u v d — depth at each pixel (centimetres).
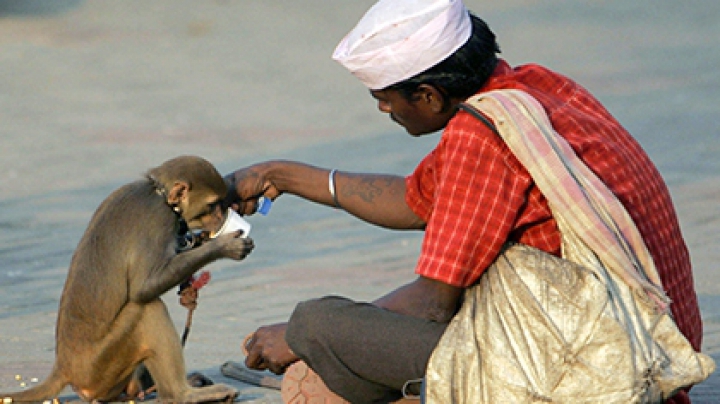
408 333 1263
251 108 4675
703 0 8100
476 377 1186
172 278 1565
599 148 1244
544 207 1220
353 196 1577
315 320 1298
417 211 1494
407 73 1276
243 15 7875
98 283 1562
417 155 3581
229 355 1814
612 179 1236
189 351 1839
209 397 1563
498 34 6788
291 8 8144
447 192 1208
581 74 5319
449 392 1191
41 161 3634
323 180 1603
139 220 1591
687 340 1198
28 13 7775
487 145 1202
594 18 7400
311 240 2716
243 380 1684
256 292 2239
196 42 6762
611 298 1172
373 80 1302
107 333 1563
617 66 5544
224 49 6531
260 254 2583
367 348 1276
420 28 1260
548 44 6362
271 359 1352
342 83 5344
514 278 1191
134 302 1570
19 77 5606
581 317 1162
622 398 1147
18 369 1711
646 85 4953
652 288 1177
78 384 1588
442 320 1265
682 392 1270
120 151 3778
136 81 5472
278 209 3078
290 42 6744
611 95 4725
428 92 1295
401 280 2308
